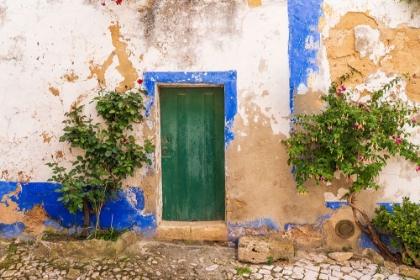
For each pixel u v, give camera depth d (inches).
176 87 208.8
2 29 205.3
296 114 197.2
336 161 183.8
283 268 187.0
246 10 195.8
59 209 211.5
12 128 209.8
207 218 216.4
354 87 195.5
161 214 215.5
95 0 200.5
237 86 198.7
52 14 202.5
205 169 214.5
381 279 178.7
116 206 208.8
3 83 208.1
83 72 203.9
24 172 211.3
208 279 177.2
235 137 201.9
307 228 203.8
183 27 198.4
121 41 201.0
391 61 193.0
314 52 195.2
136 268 182.4
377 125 181.5
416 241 178.7
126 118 196.9
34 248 203.2
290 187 201.9
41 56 204.8
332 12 193.0
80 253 190.7
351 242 202.4
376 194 199.9
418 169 192.2
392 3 190.2
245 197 204.5
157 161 208.1
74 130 199.0
